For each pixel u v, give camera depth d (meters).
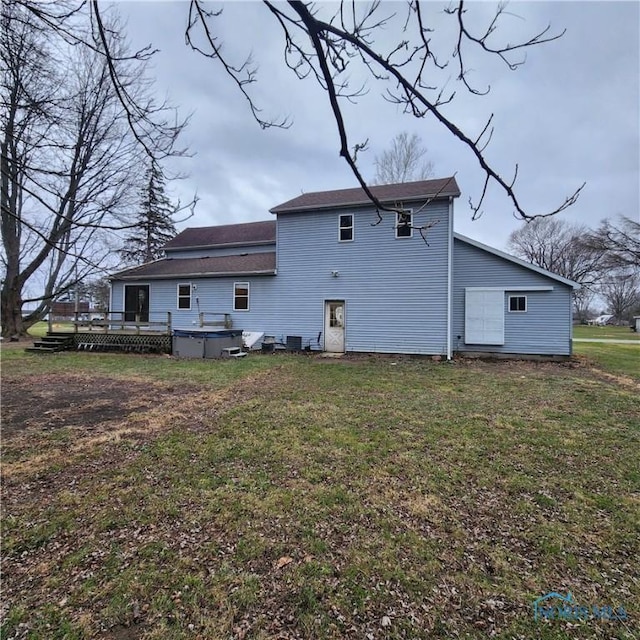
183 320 15.15
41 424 5.06
